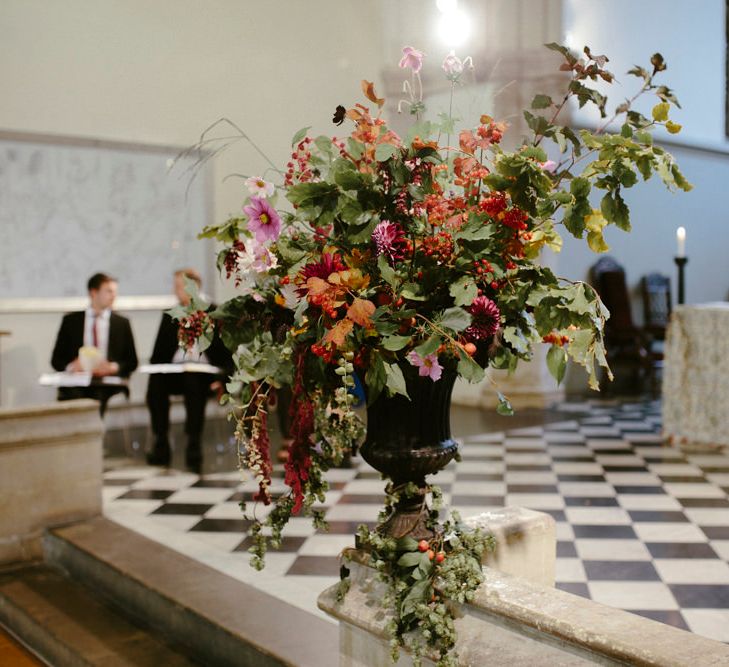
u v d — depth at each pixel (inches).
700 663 60.2
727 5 426.0
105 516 196.2
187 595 140.1
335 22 340.5
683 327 266.4
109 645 138.7
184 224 336.2
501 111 244.4
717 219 438.3
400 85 314.3
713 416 260.7
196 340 89.2
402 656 83.1
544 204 74.0
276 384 82.1
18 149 302.2
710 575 150.6
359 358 74.8
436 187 78.8
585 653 67.1
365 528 89.1
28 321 308.3
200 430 270.5
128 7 319.9
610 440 274.4
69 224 313.4
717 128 430.9
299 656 114.3
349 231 77.2
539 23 289.4
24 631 156.0
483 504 198.2
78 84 312.8
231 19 339.6
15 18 300.2
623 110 76.7
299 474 80.7
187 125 335.0
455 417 322.7
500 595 74.2
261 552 88.7
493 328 74.3
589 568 155.3
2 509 179.3
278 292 87.3
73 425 187.0
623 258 387.2
